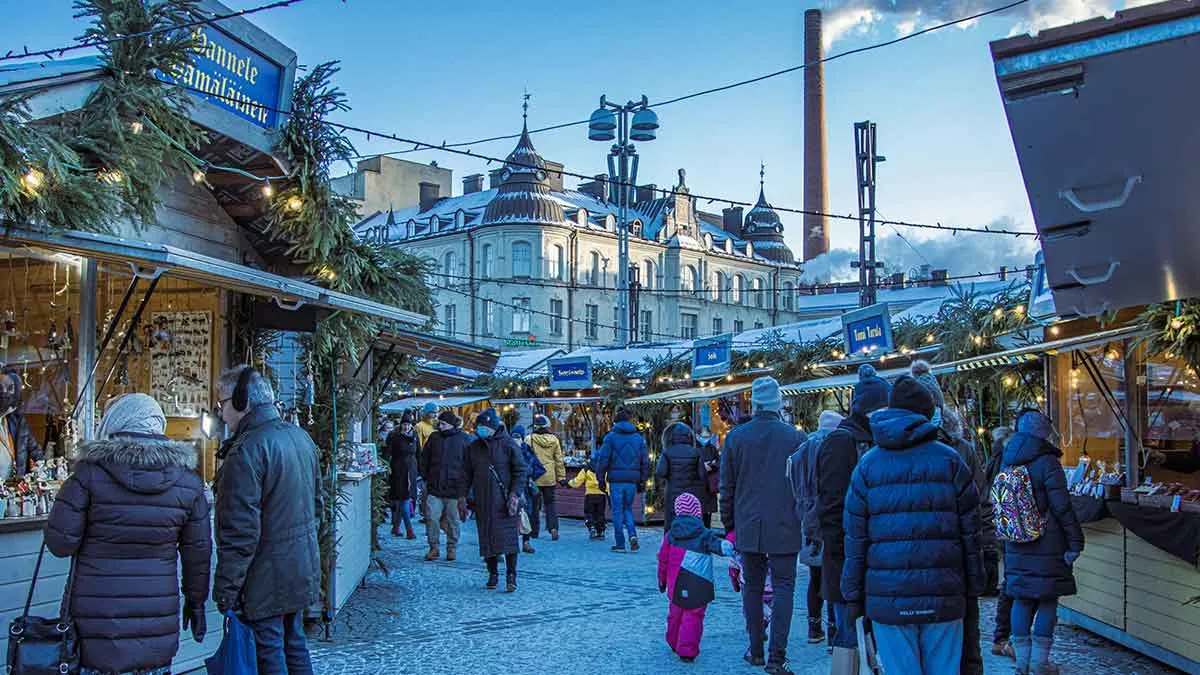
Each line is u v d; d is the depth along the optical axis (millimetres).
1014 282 11859
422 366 19281
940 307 13992
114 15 6602
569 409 23094
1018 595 6863
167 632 4723
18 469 6879
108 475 4648
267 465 5449
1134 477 8680
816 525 6715
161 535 4719
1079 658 7672
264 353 9477
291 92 8312
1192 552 6625
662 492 18969
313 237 8641
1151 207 4238
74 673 4547
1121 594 7938
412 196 78625
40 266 7414
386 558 13438
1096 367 9367
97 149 6383
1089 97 3209
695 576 7512
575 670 7301
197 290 9016
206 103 7414
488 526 10734
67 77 6328
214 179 8375
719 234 82688
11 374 6957
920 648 4953
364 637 8422
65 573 6023
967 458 7043
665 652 7840
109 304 8312
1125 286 5652
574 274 68500
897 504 4914
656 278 74938
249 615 5402
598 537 16234
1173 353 7664
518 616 9312
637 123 27781
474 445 10891
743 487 7266
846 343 15789
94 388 7527
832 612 7422
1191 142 3537
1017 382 11867
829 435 6344
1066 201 4137
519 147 68688
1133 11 2922
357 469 9734
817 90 75688
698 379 19562
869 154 29828
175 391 8961
